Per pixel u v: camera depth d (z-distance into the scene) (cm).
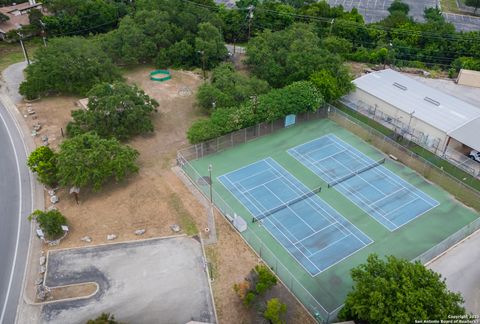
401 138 6425
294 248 4569
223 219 4878
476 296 4072
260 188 5416
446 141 6047
